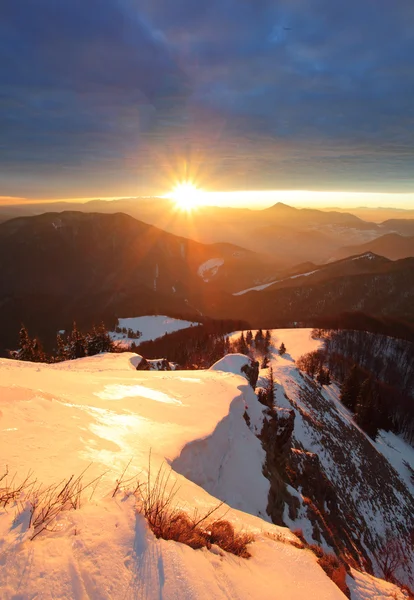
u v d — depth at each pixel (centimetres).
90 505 392
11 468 463
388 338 11812
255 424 1681
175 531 397
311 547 611
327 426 4453
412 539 3216
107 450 647
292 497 1477
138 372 1992
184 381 1711
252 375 2769
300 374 6103
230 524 544
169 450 819
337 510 2298
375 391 7375
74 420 763
